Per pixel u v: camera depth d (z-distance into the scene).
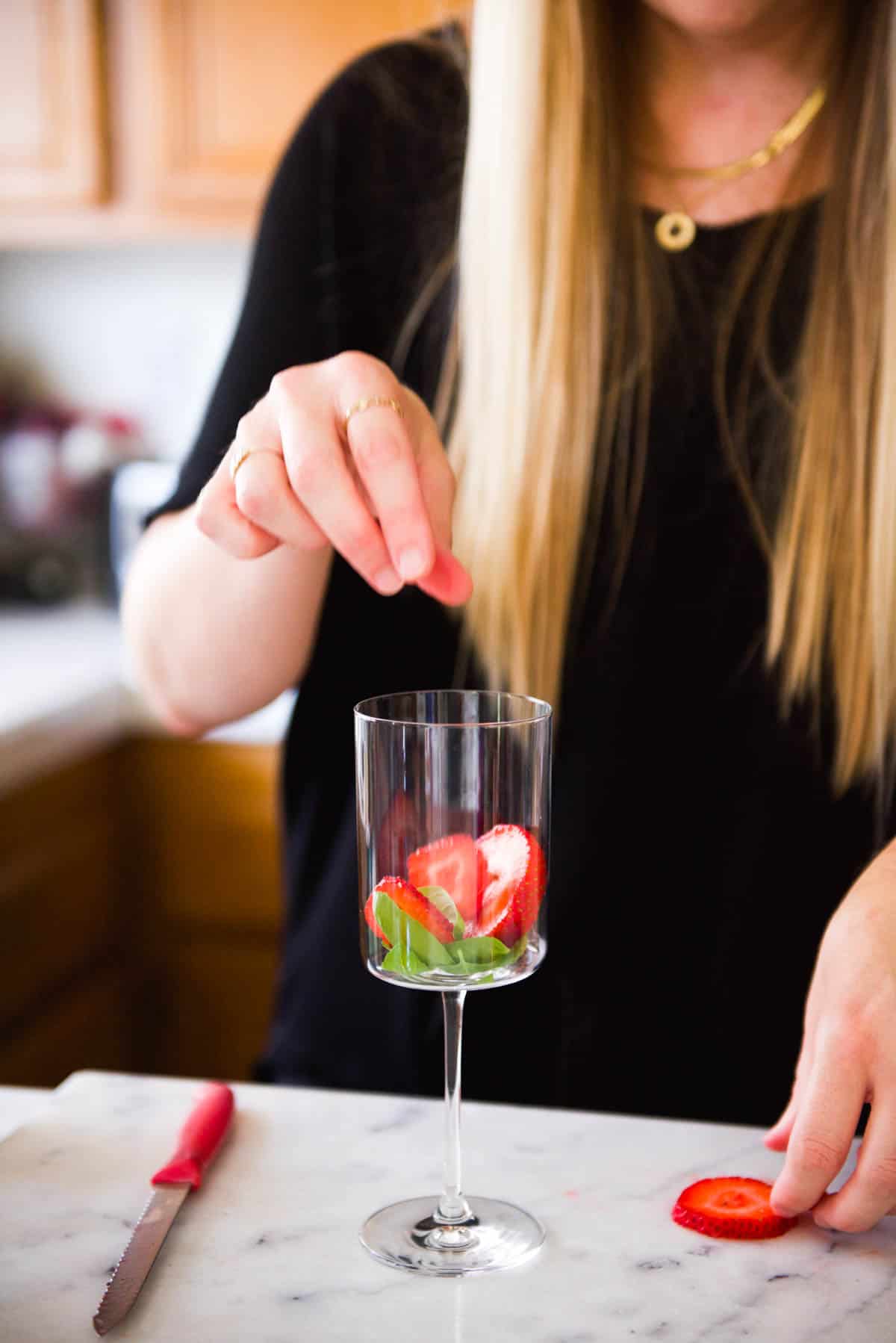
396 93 1.21
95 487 2.87
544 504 1.13
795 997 1.14
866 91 1.10
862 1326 0.79
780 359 1.13
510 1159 0.92
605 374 1.15
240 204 2.51
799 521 1.11
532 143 1.11
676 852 1.14
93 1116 0.97
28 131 2.53
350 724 1.20
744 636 1.13
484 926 0.80
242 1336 0.78
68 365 2.92
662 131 1.16
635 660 1.14
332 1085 1.20
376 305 1.22
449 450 1.20
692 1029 1.15
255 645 1.10
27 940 2.13
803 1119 0.85
